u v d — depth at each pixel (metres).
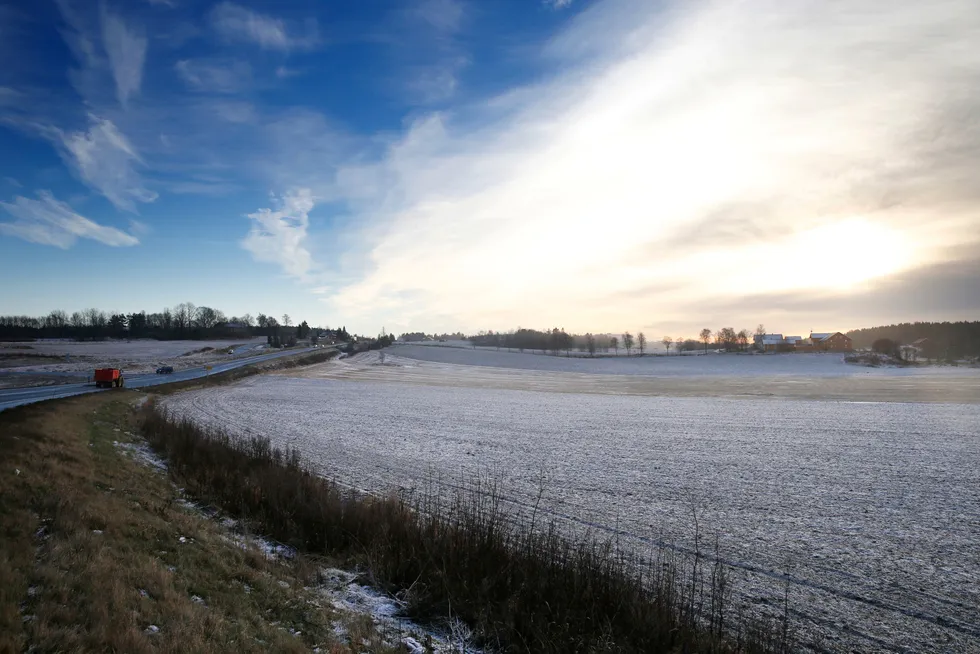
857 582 9.87
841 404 42.22
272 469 14.94
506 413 38.16
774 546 11.75
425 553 9.43
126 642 5.48
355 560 9.84
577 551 9.35
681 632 6.99
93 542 7.99
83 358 85.56
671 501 15.44
